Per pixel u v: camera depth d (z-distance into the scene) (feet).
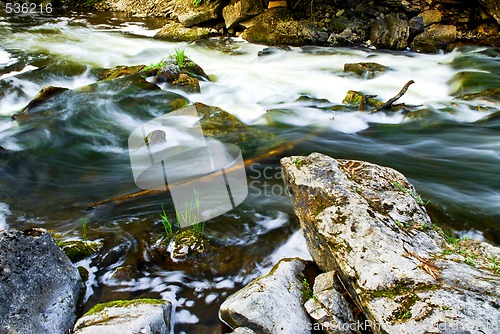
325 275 10.66
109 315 9.80
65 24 47.78
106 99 25.12
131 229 14.15
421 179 18.20
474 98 26.76
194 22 43.68
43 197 16.40
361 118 24.88
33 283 10.07
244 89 30.01
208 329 10.59
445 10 41.09
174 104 24.82
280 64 36.06
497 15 37.99
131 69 30.22
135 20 49.96
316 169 12.23
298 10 41.86
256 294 10.02
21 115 23.04
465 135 22.91
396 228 10.36
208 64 35.96
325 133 22.88
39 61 34.27
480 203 15.97
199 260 12.82
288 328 9.46
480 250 10.91
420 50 38.63
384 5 41.73
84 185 17.33
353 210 10.63
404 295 8.55
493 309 7.88
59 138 21.30
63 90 25.55
